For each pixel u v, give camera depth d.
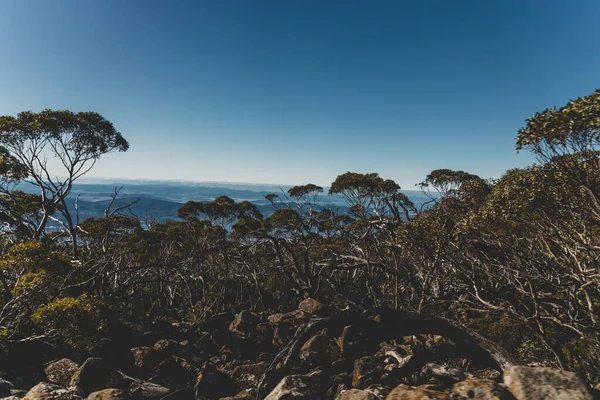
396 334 12.90
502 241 14.68
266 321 18.41
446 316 16.88
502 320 13.88
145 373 11.66
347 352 12.25
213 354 14.70
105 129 22.19
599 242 11.88
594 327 10.02
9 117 19.70
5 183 20.58
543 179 11.02
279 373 11.44
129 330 15.24
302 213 37.19
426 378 10.15
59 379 9.34
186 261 24.81
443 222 16.45
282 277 29.30
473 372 10.55
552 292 15.43
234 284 28.22
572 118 7.97
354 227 30.03
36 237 19.33
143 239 29.27
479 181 18.81
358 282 27.09
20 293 10.02
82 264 15.95
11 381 8.44
